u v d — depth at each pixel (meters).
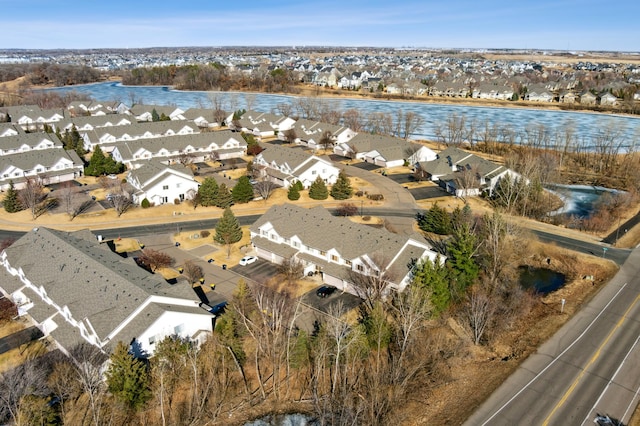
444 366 45.03
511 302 55.16
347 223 65.19
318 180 93.69
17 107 157.38
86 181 103.94
